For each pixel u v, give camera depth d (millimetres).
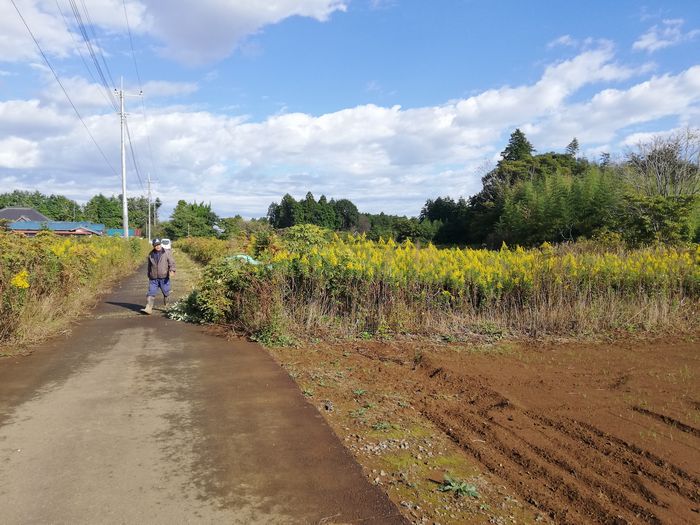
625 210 26016
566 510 3432
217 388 5441
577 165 59062
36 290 8375
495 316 10070
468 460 4172
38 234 9992
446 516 3250
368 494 3352
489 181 56625
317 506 3172
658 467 4137
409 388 6016
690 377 6793
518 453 4312
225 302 9031
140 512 3025
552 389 6188
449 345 8453
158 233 88312
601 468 4098
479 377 6547
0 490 3236
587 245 20453
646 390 6184
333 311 9195
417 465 3975
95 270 14539
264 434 4254
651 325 10078
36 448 3871
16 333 7375
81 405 4832
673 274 11336
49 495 3189
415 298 9617
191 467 3623
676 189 29688
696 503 3596
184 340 7785
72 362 6375
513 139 67188
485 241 46688
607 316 10156
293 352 7395
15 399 4969
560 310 9938
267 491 3328
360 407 5219
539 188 42531
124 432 4215
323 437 4238
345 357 7293
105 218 109812
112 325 9008
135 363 6379
